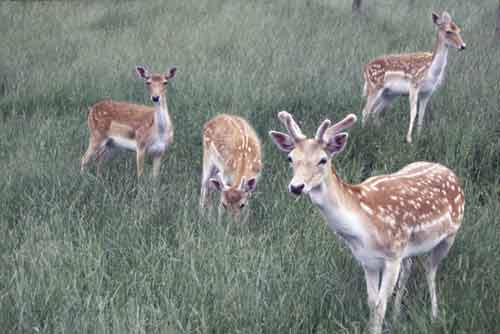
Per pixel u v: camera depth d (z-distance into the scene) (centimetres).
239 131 1205
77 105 1655
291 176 1181
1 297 811
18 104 1658
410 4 2628
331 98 1512
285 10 2536
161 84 1290
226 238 968
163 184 1191
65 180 1202
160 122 1284
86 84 1752
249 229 1058
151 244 939
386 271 769
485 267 874
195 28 2303
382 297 760
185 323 784
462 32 2141
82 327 762
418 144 1269
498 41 1978
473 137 1231
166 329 748
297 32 2220
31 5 2783
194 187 1216
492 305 771
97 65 1916
